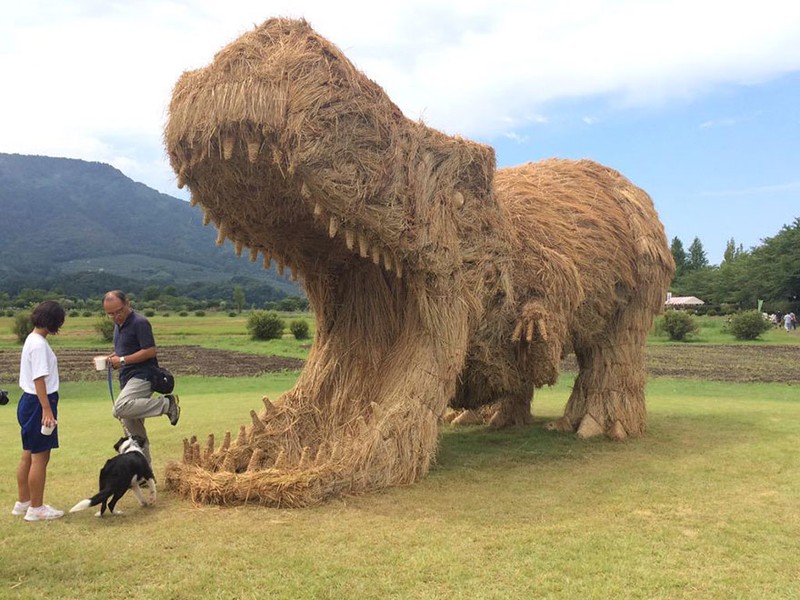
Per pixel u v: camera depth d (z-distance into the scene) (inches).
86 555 161.5
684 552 165.8
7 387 629.9
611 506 204.2
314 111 193.2
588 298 300.4
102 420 390.0
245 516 191.5
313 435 253.1
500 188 300.5
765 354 1013.2
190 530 179.3
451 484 229.0
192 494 206.4
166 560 158.2
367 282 268.8
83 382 665.6
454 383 245.3
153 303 3764.8
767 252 2596.0
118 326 231.1
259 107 187.5
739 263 2987.2
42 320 198.1
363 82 209.9
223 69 194.1
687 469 254.7
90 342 1280.8
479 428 359.9
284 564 155.7
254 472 207.8
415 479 231.0
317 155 193.6
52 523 186.7
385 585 144.8
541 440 316.2
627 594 141.7
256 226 230.5
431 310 236.2
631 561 159.5
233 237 232.5
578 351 343.9
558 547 168.1
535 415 422.3
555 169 335.9
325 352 269.4
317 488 203.3
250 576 149.2
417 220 222.5
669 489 224.8
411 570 152.7
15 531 179.8
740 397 521.7
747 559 161.8
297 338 1375.5
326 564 155.6
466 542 170.7
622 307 329.7
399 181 217.2
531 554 163.3
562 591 142.7
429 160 234.5
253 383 649.0
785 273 2367.1
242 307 3560.5
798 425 357.4
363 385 258.4
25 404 192.1
